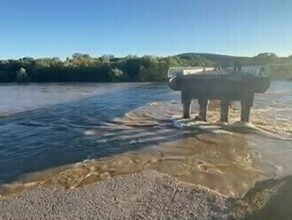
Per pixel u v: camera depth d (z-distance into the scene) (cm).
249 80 2550
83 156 1873
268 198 1062
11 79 10788
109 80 10094
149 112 3381
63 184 1463
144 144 2105
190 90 2831
